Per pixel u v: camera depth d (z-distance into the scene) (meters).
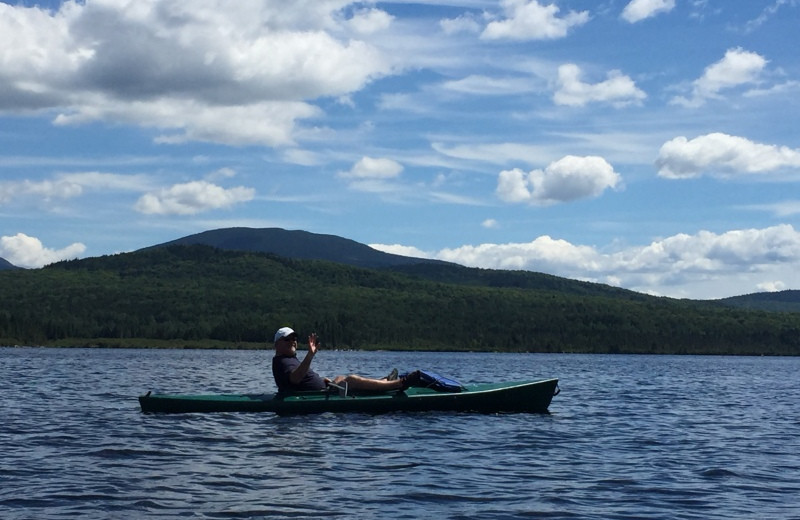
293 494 10.89
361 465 13.12
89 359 81.25
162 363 70.06
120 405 22.83
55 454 13.92
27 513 9.75
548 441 16.27
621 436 17.48
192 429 17.00
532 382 21.11
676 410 24.92
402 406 19.61
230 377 42.94
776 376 66.19
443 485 11.67
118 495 10.72
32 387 31.06
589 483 12.05
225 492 10.96
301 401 19.30
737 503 10.83
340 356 125.44
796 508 10.59
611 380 47.72
